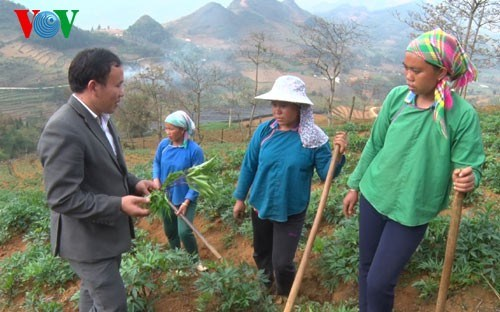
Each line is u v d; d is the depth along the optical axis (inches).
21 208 294.4
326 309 142.7
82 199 100.4
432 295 137.6
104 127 112.5
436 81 95.7
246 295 145.9
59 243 114.2
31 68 5954.7
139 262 153.2
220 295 151.5
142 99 1749.5
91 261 111.3
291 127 139.7
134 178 131.8
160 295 157.4
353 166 329.1
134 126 1883.6
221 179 289.0
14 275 200.4
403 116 103.7
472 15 637.9
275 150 138.9
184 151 180.4
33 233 259.6
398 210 105.0
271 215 143.3
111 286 114.4
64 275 189.0
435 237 153.3
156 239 248.1
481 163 95.9
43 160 99.9
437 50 92.2
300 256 182.1
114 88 104.7
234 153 473.1
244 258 203.2
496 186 229.5
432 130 98.9
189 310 150.3
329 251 169.5
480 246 143.5
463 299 133.3
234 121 2342.5
